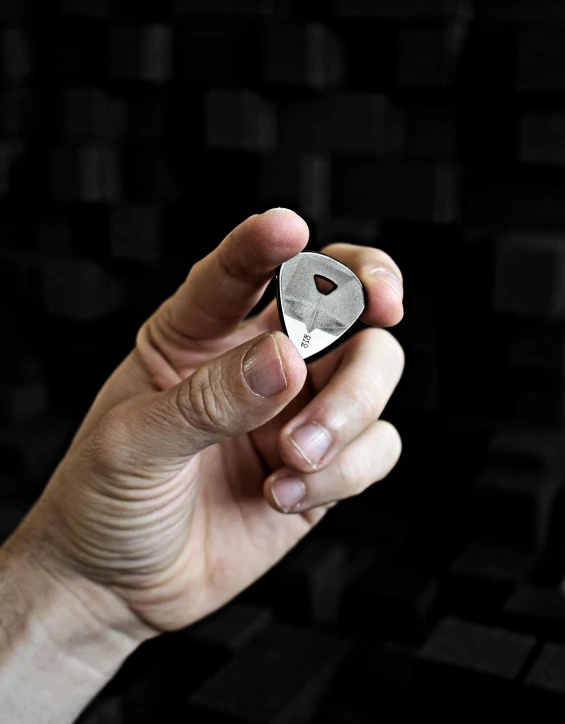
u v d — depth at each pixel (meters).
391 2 0.58
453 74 0.58
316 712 0.51
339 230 0.61
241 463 0.40
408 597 0.56
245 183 0.67
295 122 0.63
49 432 0.74
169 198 0.70
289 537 0.40
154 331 0.39
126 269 0.73
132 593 0.38
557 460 0.58
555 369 0.58
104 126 0.71
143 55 0.66
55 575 0.38
